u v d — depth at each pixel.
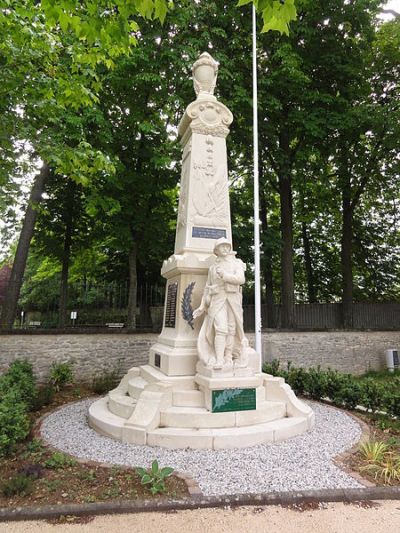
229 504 3.95
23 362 9.41
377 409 7.95
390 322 18.97
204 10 13.01
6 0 6.71
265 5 3.30
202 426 5.79
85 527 3.55
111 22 4.47
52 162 8.84
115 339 11.37
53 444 5.65
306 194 19.25
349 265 17.81
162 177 14.28
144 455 5.14
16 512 3.69
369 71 16.47
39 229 15.81
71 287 16.70
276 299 22.78
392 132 14.95
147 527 3.56
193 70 8.53
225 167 7.94
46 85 8.28
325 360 14.39
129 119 12.91
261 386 6.64
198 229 7.48
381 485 4.37
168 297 7.79
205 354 6.31
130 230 13.55
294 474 4.60
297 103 15.06
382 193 18.75
